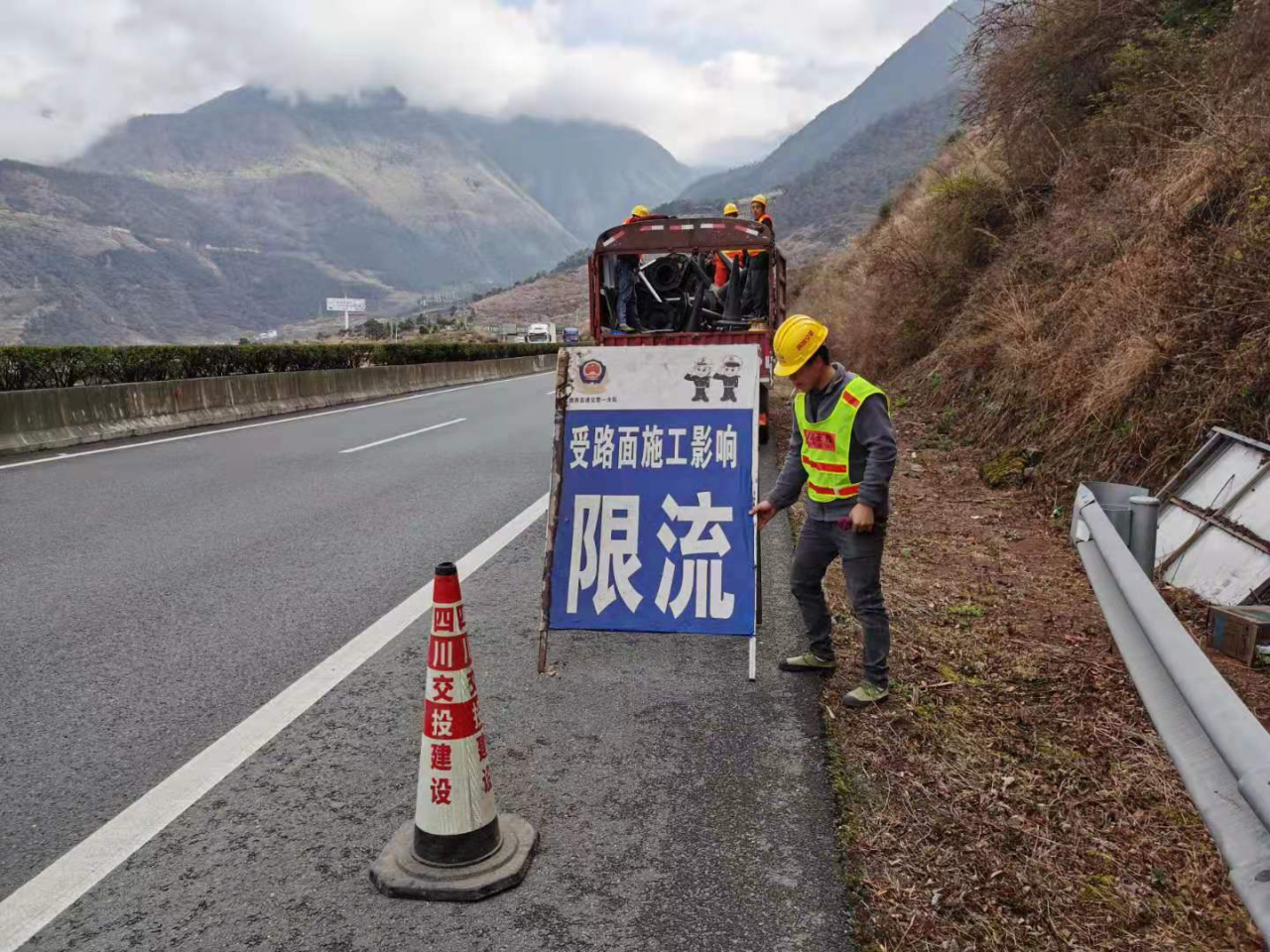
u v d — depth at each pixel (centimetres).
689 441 459
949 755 351
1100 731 365
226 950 245
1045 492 727
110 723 378
